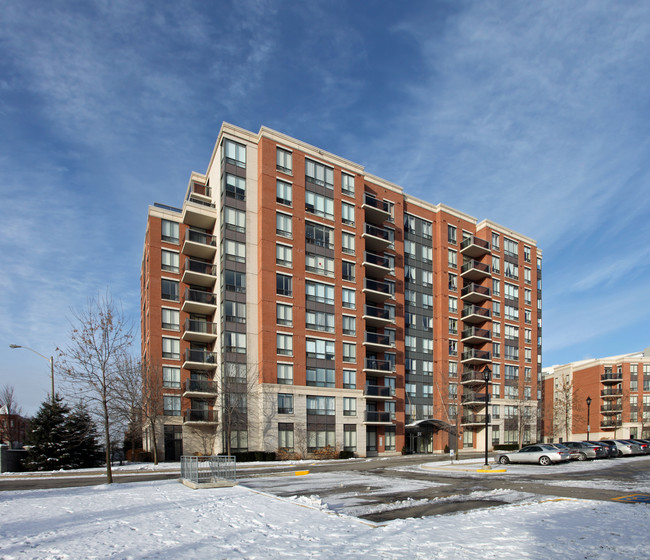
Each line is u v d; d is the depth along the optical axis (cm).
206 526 995
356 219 4734
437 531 921
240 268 4100
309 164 4503
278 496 1509
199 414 4009
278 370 3966
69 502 1391
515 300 6216
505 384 5841
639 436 7350
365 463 3350
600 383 7569
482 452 5134
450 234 5847
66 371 2064
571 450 3008
